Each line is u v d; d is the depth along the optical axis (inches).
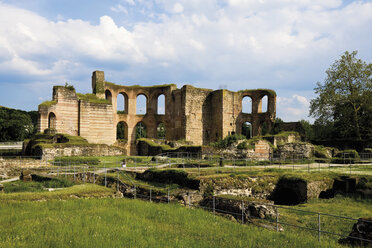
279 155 1737.2
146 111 2332.7
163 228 489.4
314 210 781.3
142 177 1039.6
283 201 949.8
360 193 931.3
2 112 2792.8
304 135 2078.0
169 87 2311.8
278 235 502.9
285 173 1005.2
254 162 1454.2
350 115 2016.5
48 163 1376.7
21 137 2881.4
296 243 456.4
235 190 872.9
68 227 445.4
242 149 1646.2
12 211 544.7
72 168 1273.4
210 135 2314.2
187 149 1656.0
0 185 824.3
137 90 2314.2
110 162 1429.6
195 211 631.2
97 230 440.1
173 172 941.8
